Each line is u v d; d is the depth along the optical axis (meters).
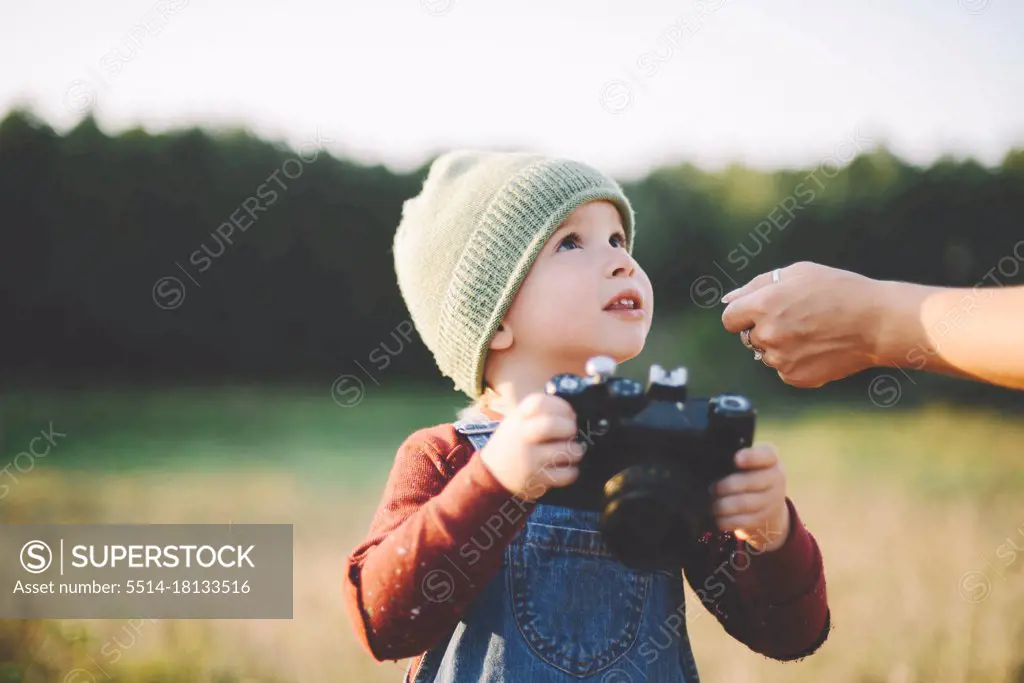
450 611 1.56
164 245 14.80
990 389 12.29
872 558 4.31
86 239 14.48
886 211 13.72
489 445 1.56
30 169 14.20
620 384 1.46
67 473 7.28
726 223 13.39
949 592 3.74
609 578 1.69
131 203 14.62
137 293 14.72
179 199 14.79
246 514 5.53
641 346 1.86
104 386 14.52
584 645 1.66
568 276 1.84
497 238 1.90
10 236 14.23
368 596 1.62
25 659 3.18
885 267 13.78
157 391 14.30
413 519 1.61
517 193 1.91
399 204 15.56
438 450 1.83
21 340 14.40
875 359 1.81
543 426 1.44
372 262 15.52
